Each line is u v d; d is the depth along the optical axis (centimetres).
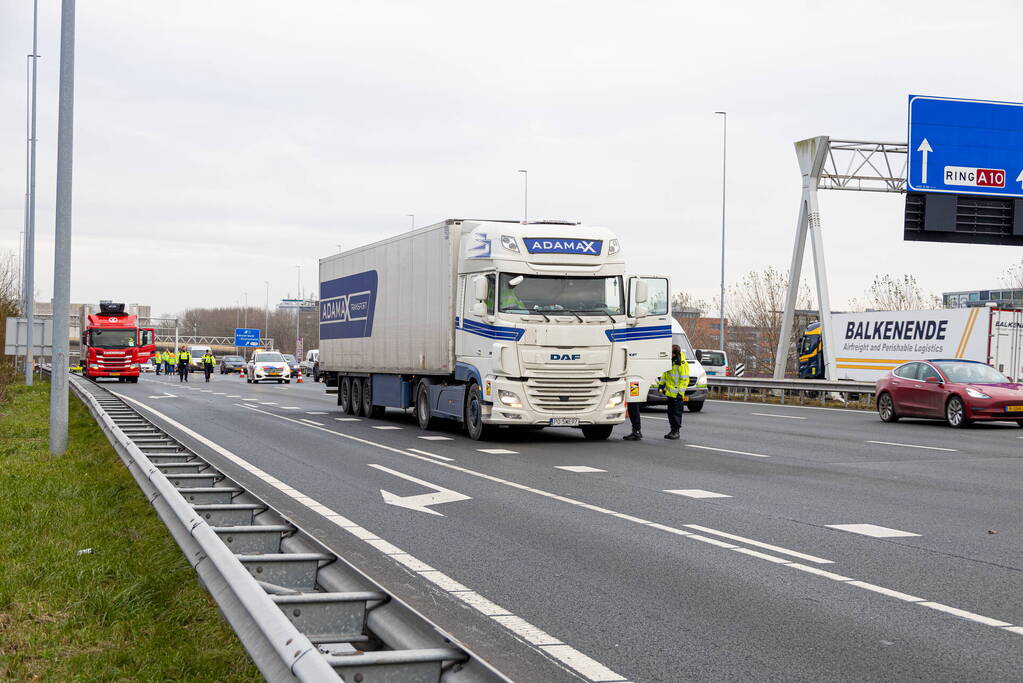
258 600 466
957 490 1295
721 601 696
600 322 1905
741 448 1886
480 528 988
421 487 1288
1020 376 3516
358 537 936
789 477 1428
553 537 940
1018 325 3525
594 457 1688
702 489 1287
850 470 1526
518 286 1872
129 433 1548
